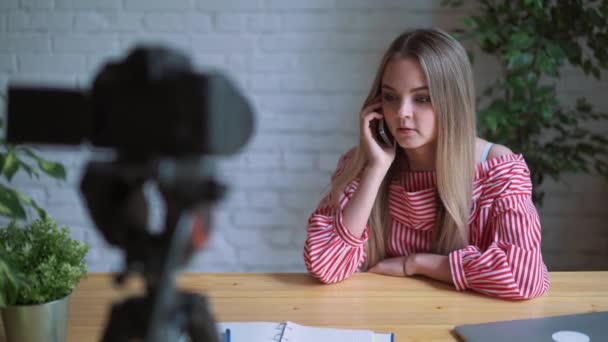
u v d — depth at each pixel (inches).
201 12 90.7
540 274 47.3
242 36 91.1
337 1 90.3
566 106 92.5
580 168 83.0
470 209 54.6
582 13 77.6
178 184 17.1
